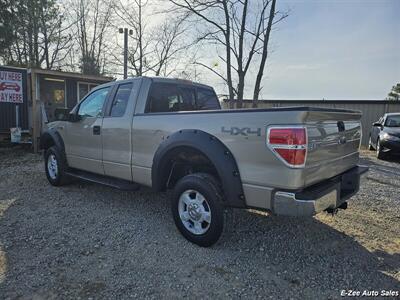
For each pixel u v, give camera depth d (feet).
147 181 12.60
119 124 13.50
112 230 12.05
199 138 10.25
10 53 70.03
